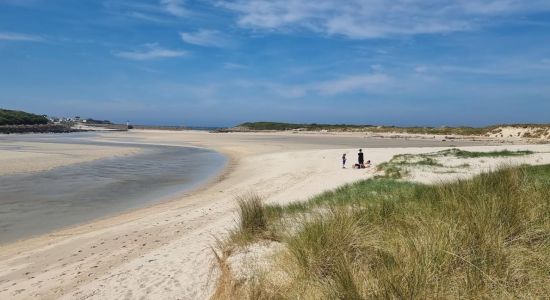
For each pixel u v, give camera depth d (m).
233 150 51.81
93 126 190.75
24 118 135.00
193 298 5.96
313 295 4.20
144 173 27.98
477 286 3.65
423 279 3.72
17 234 12.77
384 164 24.98
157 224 12.85
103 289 7.08
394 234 5.30
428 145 63.06
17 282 8.33
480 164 22.47
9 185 21.12
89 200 18.22
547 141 73.38
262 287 4.71
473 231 4.54
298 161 35.53
